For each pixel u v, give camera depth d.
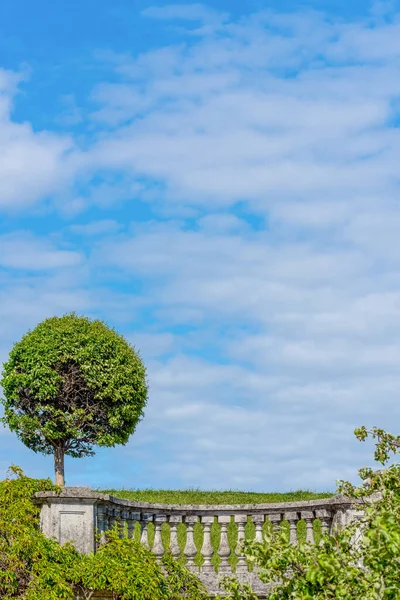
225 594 12.06
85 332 22.06
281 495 22.19
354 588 7.52
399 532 7.20
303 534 15.24
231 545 14.46
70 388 21.78
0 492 11.32
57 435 21.56
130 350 22.62
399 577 7.41
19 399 21.89
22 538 10.80
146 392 22.80
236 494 22.28
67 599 10.62
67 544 11.07
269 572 8.26
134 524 12.55
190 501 21.23
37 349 21.62
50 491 11.27
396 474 9.55
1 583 10.62
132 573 10.99
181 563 12.34
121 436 22.38
